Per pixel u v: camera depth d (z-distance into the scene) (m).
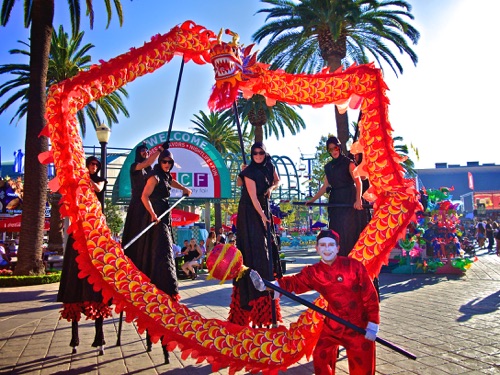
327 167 5.12
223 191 20.50
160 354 4.89
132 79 4.14
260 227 4.65
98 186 5.11
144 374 4.22
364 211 4.98
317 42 19.70
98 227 3.63
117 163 36.59
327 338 3.18
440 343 4.94
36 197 14.74
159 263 4.63
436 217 12.42
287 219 40.44
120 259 3.55
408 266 12.40
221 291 10.37
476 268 13.69
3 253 17.66
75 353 4.97
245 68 4.14
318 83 4.09
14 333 6.23
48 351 5.12
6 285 13.20
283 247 34.56
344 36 18.20
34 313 8.05
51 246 22.11
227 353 3.30
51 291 11.86
